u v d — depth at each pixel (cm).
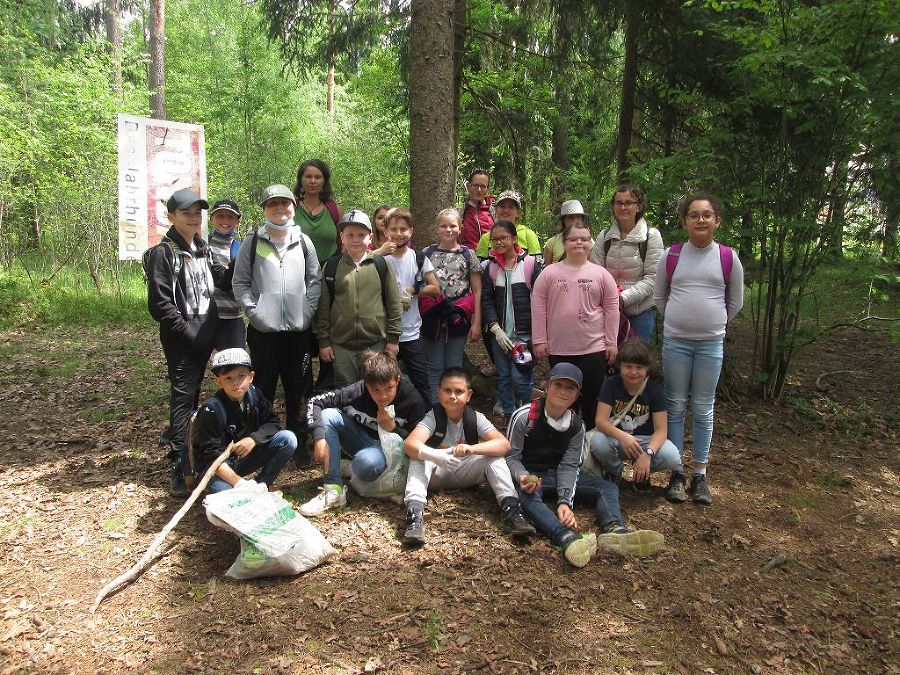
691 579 306
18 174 1088
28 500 378
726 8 540
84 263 1176
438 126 533
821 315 909
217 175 1533
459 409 357
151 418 531
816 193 542
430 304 477
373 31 866
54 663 246
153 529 345
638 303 441
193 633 262
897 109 491
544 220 1096
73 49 1691
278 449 363
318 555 305
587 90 1020
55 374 681
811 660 256
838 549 340
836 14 483
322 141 1956
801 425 526
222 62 1952
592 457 383
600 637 263
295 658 247
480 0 916
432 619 271
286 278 392
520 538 336
